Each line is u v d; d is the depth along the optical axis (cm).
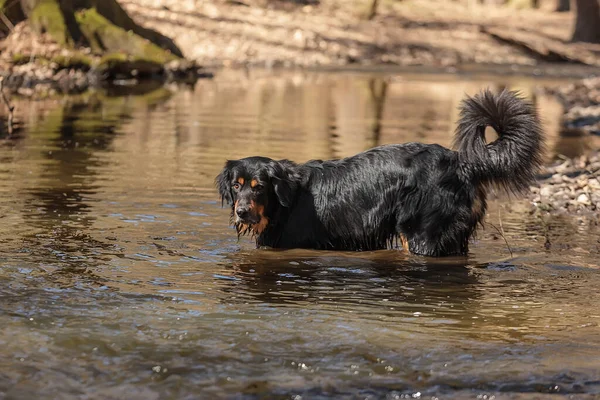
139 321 550
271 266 713
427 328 559
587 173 1165
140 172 1115
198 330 537
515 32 4303
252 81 2547
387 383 468
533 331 558
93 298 595
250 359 495
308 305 602
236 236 812
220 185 789
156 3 3556
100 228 812
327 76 2797
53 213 866
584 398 456
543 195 1049
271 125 1623
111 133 1469
